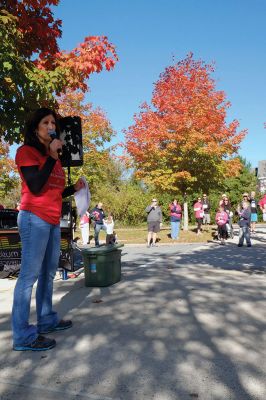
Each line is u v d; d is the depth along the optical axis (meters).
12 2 6.82
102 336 3.92
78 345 3.70
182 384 2.89
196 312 4.67
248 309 4.80
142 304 5.08
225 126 21.27
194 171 21.84
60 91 7.12
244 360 3.30
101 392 2.79
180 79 21.06
